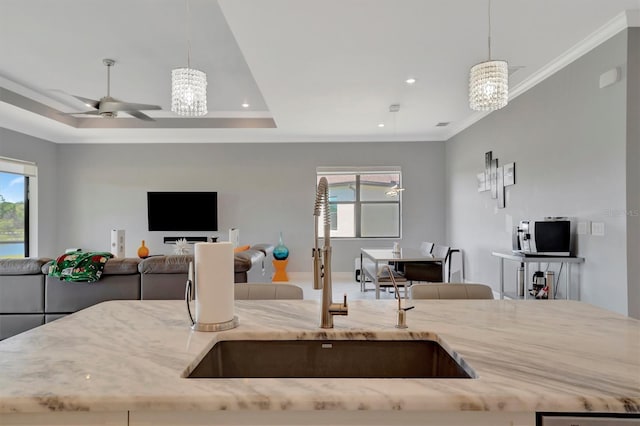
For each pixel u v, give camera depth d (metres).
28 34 3.31
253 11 2.62
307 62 3.51
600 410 0.74
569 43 3.16
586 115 3.21
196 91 2.79
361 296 5.45
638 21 2.72
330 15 2.69
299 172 7.07
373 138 6.96
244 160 7.06
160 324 1.28
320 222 7.05
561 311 1.45
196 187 7.04
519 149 4.33
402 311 1.26
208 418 0.77
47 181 6.72
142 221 7.02
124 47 3.59
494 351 1.00
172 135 6.70
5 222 5.95
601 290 3.05
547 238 3.33
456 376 1.00
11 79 4.45
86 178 6.99
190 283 1.24
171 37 3.38
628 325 1.25
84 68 4.11
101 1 2.79
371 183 7.22
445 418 0.76
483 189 5.30
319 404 0.75
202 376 1.04
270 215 7.06
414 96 4.52
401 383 0.81
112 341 1.10
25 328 3.25
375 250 5.42
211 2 2.81
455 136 6.47
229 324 1.22
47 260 3.30
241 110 6.01
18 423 0.78
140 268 3.21
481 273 5.41
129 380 0.83
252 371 1.19
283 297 1.86
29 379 0.84
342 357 1.20
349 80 3.98
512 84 4.13
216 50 3.67
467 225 5.95
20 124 5.75
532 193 4.06
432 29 2.90
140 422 0.77
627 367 0.89
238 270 3.30
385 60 3.47
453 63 3.54
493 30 2.92
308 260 7.04
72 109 5.66
